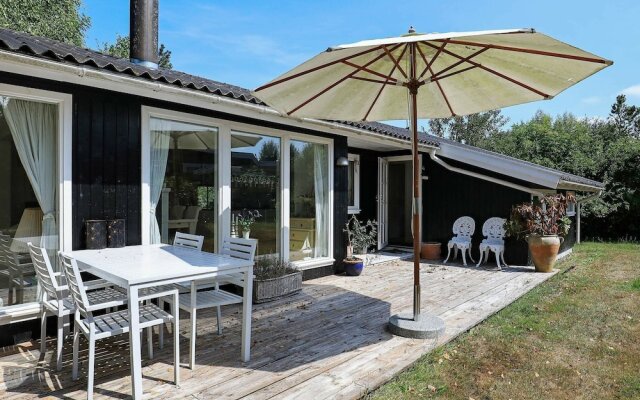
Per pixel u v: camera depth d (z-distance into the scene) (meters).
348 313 4.20
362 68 3.49
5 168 3.26
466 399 2.51
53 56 2.85
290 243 5.61
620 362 3.08
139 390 2.36
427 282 5.70
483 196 7.72
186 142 4.42
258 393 2.50
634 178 11.90
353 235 7.49
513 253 7.25
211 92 3.85
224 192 4.76
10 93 3.20
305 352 3.16
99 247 3.64
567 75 3.04
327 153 6.19
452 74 3.46
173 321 2.62
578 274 6.41
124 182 3.89
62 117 3.47
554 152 13.78
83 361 2.96
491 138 21.75
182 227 4.39
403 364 2.94
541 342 3.46
